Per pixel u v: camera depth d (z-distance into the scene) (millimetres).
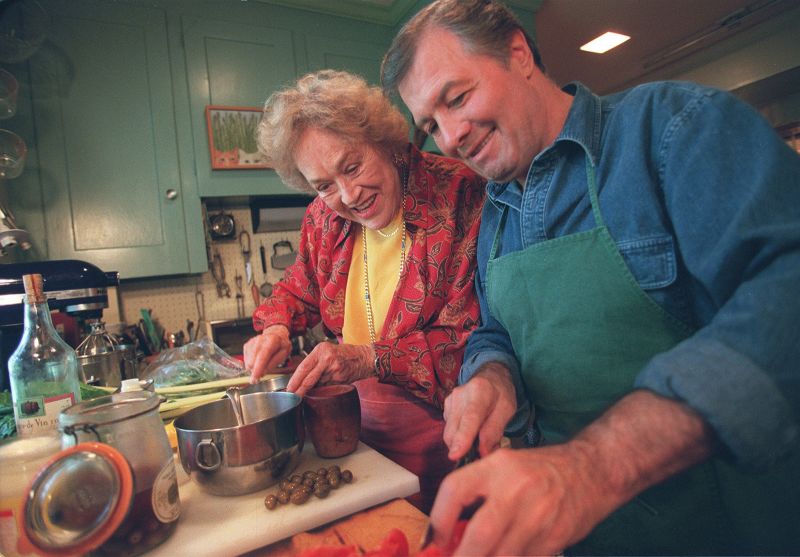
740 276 514
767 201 481
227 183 2658
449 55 667
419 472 1043
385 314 1127
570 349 705
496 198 855
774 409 407
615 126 668
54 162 2338
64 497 501
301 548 604
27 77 2281
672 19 3115
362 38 3008
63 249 2367
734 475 628
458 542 471
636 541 708
